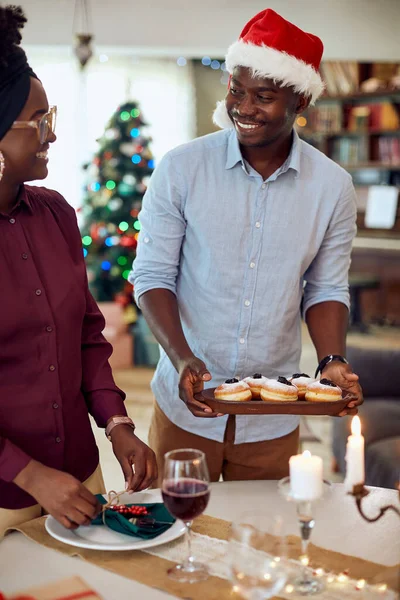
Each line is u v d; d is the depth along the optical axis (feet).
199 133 29.60
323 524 5.07
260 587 3.51
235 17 19.69
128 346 21.01
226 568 4.39
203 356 6.74
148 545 4.53
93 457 5.52
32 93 4.73
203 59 28.96
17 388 4.98
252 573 3.53
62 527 4.80
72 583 4.10
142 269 6.72
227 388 5.79
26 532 4.83
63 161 26.81
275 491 5.65
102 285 21.80
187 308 6.79
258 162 6.48
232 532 3.62
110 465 12.97
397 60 20.63
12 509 5.05
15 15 4.70
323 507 5.35
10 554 4.59
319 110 27.04
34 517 5.23
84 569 4.41
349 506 5.38
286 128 6.29
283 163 6.50
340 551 4.68
